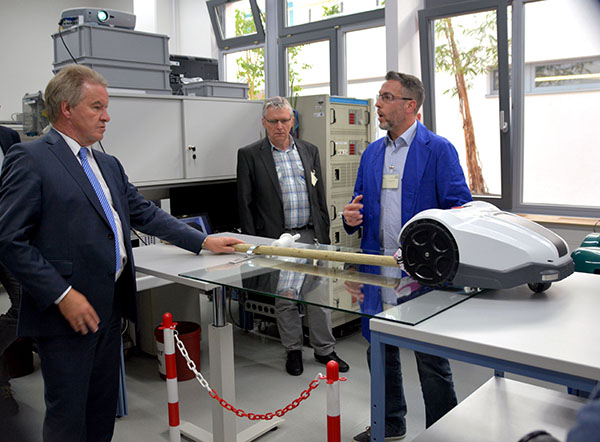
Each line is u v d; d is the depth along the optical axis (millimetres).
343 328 3887
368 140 4008
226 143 3605
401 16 4105
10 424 2549
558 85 3740
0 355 2953
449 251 1476
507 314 1348
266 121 3195
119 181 2031
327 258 1822
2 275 2641
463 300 1463
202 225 3551
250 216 3275
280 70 5707
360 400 2861
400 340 1302
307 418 2682
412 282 1627
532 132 3928
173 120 3330
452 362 3350
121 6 7242
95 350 1905
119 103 3068
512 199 4051
